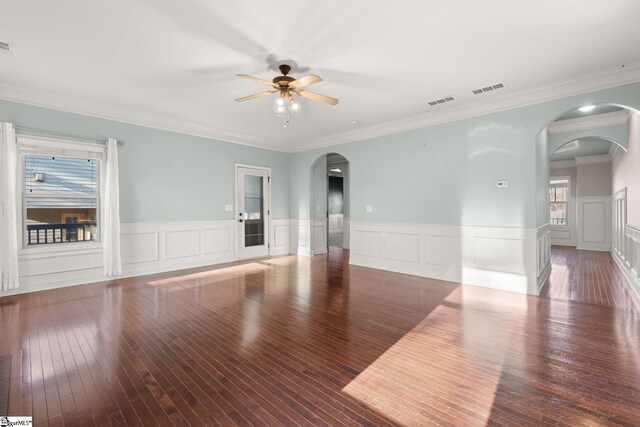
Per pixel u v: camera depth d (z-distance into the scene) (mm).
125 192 4996
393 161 5535
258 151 6949
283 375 2205
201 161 5969
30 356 2459
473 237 4602
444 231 4906
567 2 2311
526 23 2574
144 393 1989
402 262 5438
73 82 3779
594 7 2365
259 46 2939
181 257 5703
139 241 5168
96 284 4598
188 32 2713
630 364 2312
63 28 2645
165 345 2668
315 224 7469
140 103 4531
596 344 2645
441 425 1698
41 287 4258
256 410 1826
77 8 2375
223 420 1738
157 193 5367
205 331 2961
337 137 6379
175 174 5594
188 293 4191
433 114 4891
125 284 4613
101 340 2758
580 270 5617
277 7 2377
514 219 4230
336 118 5207
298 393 1994
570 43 2887
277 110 3291
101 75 3578
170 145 5523
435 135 4988
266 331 2961
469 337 2807
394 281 4832
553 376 2166
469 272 4648
